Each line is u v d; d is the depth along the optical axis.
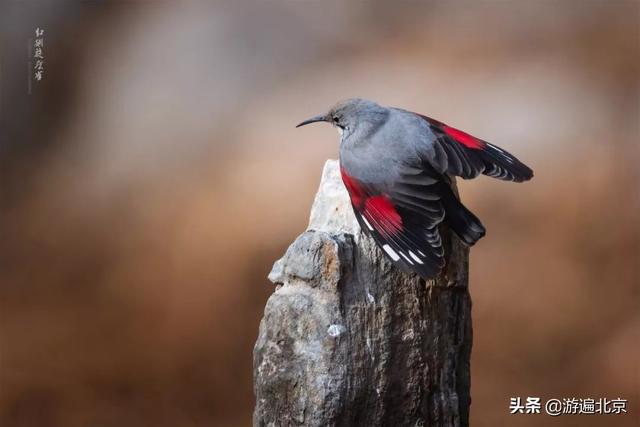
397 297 6.32
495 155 7.11
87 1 17.28
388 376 6.25
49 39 16.70
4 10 16.81
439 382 6.48
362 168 6.80
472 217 6.57
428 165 6.84
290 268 6.28
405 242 6.29
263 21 16.73
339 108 7.30
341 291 6.18
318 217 6.82
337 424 6.10
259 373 6.30
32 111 16.16
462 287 6.67
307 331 6.14
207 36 16.55
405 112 7.22
